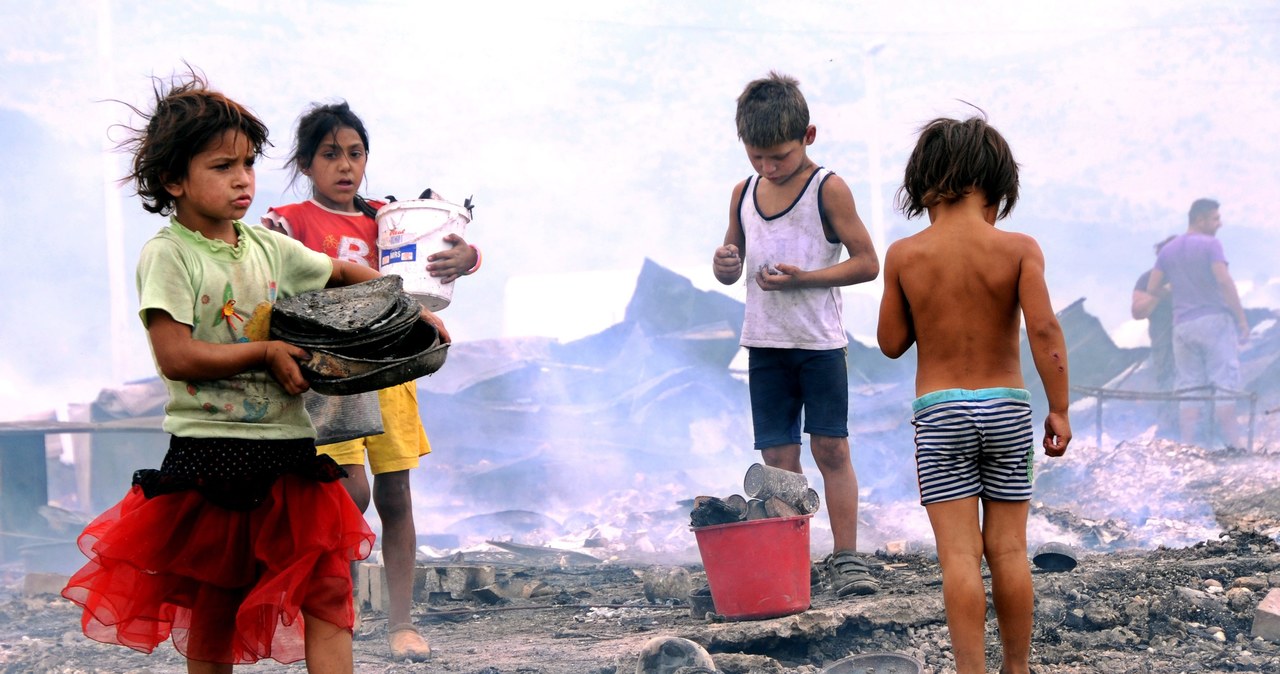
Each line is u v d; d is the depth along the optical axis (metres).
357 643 6.58
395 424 6.01
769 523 6.02
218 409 3.75
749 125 7.05
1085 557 8.01
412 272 6.04
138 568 3.64
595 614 7.27
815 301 7.08
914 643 5.83
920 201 4.87
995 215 4.88
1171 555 7.65
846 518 7.09
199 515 3.73
